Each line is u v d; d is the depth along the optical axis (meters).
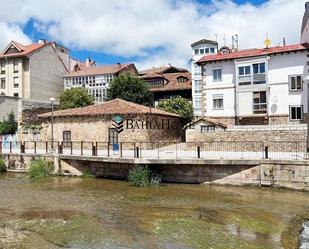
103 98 58.22
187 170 20.69
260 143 24.98
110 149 29.48
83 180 22.50
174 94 52.62
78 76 60.28
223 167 19.78
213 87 36.31
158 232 11.39
